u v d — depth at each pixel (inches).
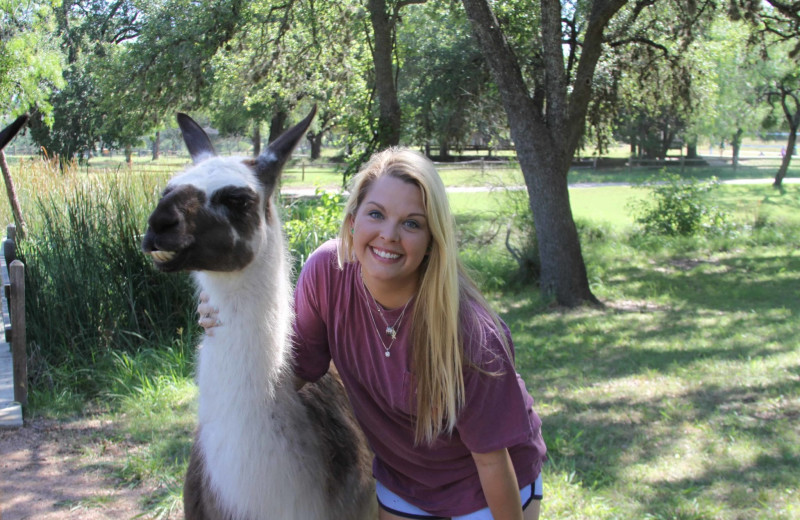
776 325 391.2
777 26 622.2
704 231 736.3
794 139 1279.5
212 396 96.7
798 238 731.4
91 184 342.6
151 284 302.7
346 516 106.3
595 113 631.8
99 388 263.7
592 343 357.7
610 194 1134.4
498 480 97.9
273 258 99.2
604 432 234.5
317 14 601.3
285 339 102.5
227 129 1368.1
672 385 286.5
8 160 735.7
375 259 92.4
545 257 456.8
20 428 226.8
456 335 91.8
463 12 605.9
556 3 420.8
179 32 692.1
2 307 321.7
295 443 98.4
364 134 534.0
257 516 95.6
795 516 176.1
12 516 172.2
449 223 92.0
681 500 184.1
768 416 249.8
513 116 439.8
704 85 621.0
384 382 100.2
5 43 511.2
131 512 176.6
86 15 1293.1
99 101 903.1
